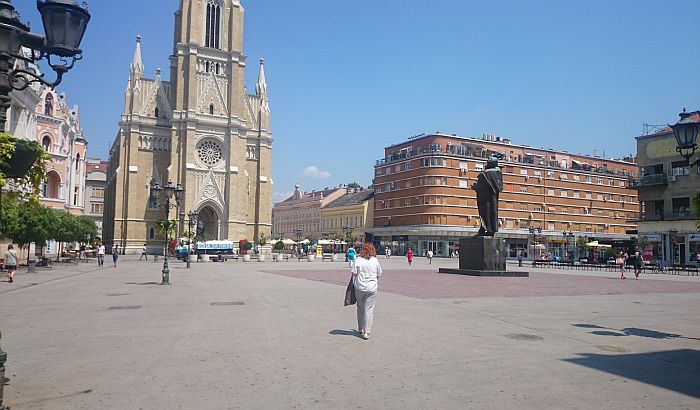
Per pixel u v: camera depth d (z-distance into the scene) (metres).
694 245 61.84
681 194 64.12
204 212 97.19
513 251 99.19
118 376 8.22
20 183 7.66
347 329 12.66
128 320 14.18
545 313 16.11
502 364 9.11
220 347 10.45
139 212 91.88
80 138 80.50
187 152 91.62
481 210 35.66
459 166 97.00
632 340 11.68
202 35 96.44
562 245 101.88
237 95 96.94
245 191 96.81
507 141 107.19
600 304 19.17
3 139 6.58
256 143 102.06
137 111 93.06
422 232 95.69
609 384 7.91
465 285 26.80
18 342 11.01
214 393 7.31
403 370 8.62
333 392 7.37
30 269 37.94
